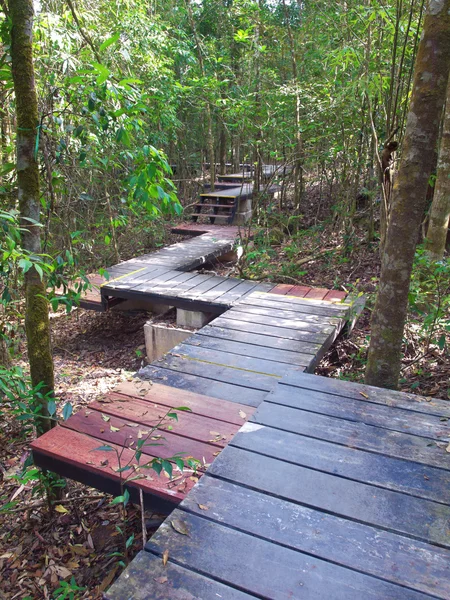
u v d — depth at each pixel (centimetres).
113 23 680
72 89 226
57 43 432
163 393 267
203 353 328
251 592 121
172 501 183
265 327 381
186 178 1242
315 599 119
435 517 147
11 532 257
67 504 263
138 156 225
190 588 123
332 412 210
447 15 205
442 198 418
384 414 208
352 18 542
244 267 642
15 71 205
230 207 933
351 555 133
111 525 249
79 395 410
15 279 333
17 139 211
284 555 133
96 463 201
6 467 312
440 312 339
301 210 899
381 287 252
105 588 208
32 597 215
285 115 731
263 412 211
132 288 528
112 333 595
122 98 235
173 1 1176
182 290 519
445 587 122
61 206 279
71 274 258
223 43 1127
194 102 964
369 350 266
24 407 233
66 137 272
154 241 888
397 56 489
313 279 592
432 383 319
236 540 139
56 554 236
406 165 229
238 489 161
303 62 792
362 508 151
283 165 728
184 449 211
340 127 667
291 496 157
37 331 234
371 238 640
